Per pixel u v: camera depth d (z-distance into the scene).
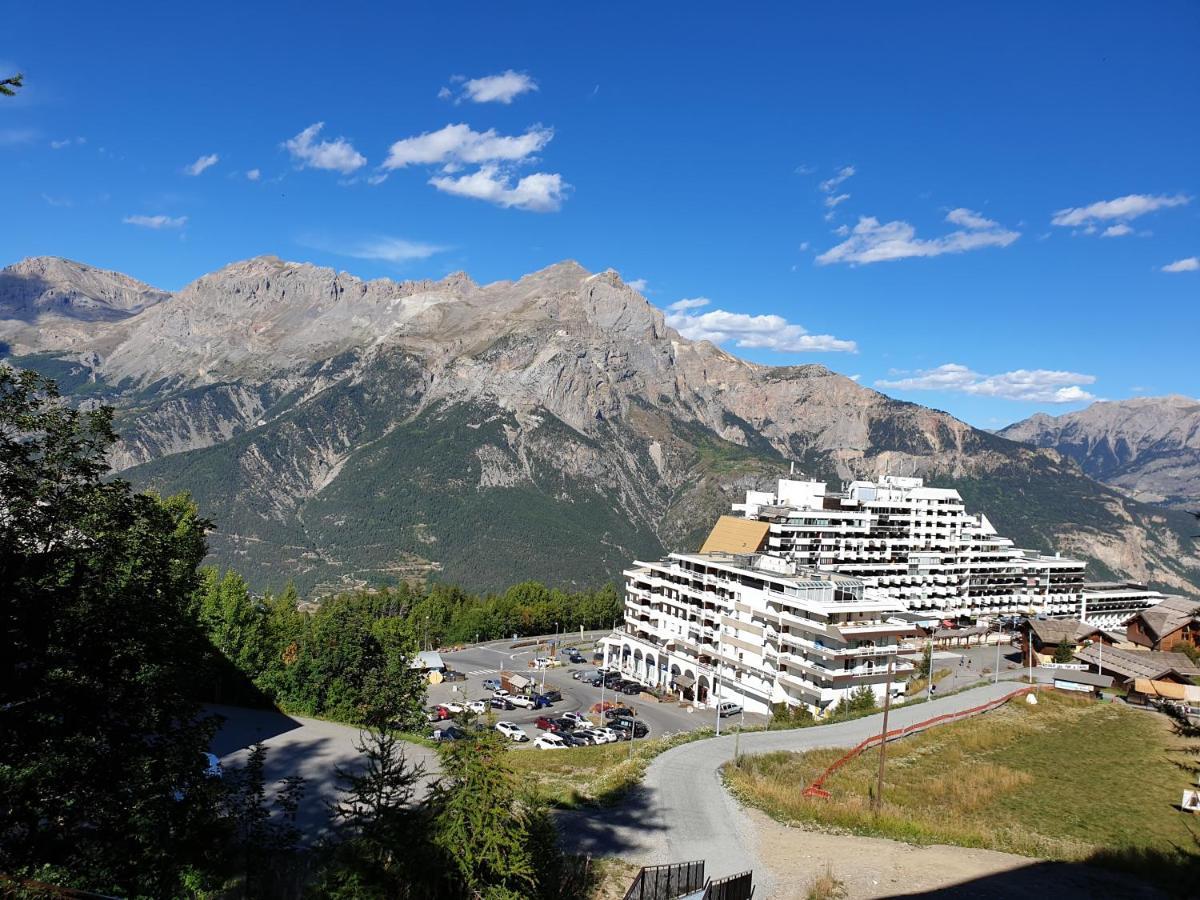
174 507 90.25
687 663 141.00
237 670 95.31
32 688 28.36
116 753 30.84
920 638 161.25
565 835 42.69
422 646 178.88
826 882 35.75
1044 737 78.56
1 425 29.31
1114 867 41.00
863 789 59.09
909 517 189.25
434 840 23.75
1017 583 195.75
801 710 94.56
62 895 18.64
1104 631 142.38
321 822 51.91
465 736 25.53
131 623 31.53
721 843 42.59
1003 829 50.44
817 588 120.69
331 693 93.88
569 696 138.12
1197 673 109.81
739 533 176.25
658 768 60.03
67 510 31.08
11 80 23.09
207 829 33.69
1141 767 69.06
